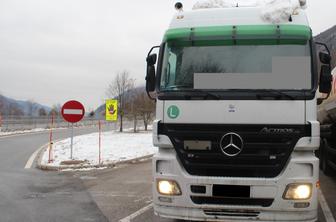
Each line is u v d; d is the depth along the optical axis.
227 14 6.52
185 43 6.45
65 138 28.39
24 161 16.06
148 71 6.71
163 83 6.38
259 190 5.69
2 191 10.11
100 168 14.26
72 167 14.17
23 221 7.39
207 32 6.44
